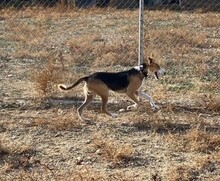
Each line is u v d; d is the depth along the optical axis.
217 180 6.43
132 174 6.58
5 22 20.58
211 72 11.97
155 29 18.00
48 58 13.28
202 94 10.02
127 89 8.84
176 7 26.25
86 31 18.64
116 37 17.02
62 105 9.38
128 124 8.35
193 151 7.29
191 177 6.50
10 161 6.96
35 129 8.13
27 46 15.62
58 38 17.12
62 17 22.11
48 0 25.23
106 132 8.02
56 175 6.52
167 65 12.62
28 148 7.34
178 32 16.73
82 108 8.54
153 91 10.27
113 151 7.06
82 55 13.84
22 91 10.30
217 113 8.92
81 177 6.25
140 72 8.91
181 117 8.64
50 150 7.36
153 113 8.77
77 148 7.41
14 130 8.12
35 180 6.40
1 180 6.42
